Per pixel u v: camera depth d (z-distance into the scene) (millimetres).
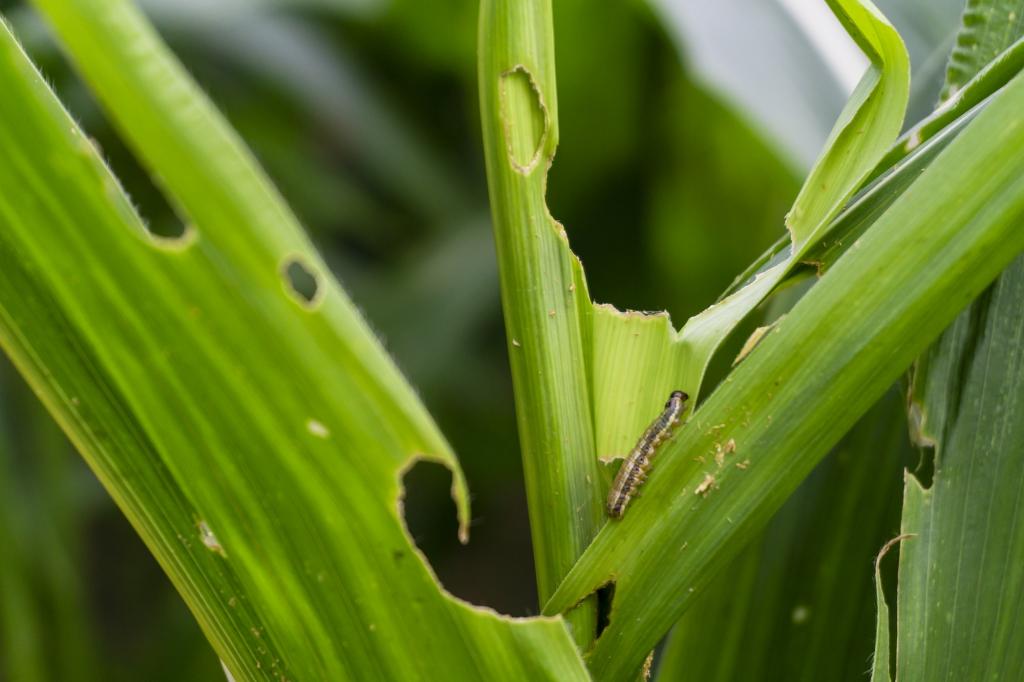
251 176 404
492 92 461
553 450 464
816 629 528
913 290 443
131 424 434
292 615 445
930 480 493
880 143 470
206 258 410
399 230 1371
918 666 474
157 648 997
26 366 436
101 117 1071
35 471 789
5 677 697
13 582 698
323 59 1251
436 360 1160
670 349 473
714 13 721
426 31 1239
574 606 457
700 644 528
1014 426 482
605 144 1183
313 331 412
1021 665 478
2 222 416
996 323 486
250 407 424
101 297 420
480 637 439
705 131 1120
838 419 448
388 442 419
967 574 478
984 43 490
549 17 461
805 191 476
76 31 393
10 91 406
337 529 434
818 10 752
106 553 1438
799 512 536
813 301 448
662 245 1246
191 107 399
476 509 1405
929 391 486
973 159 441
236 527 439
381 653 443
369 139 1252
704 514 452
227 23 1136
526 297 463
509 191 462
